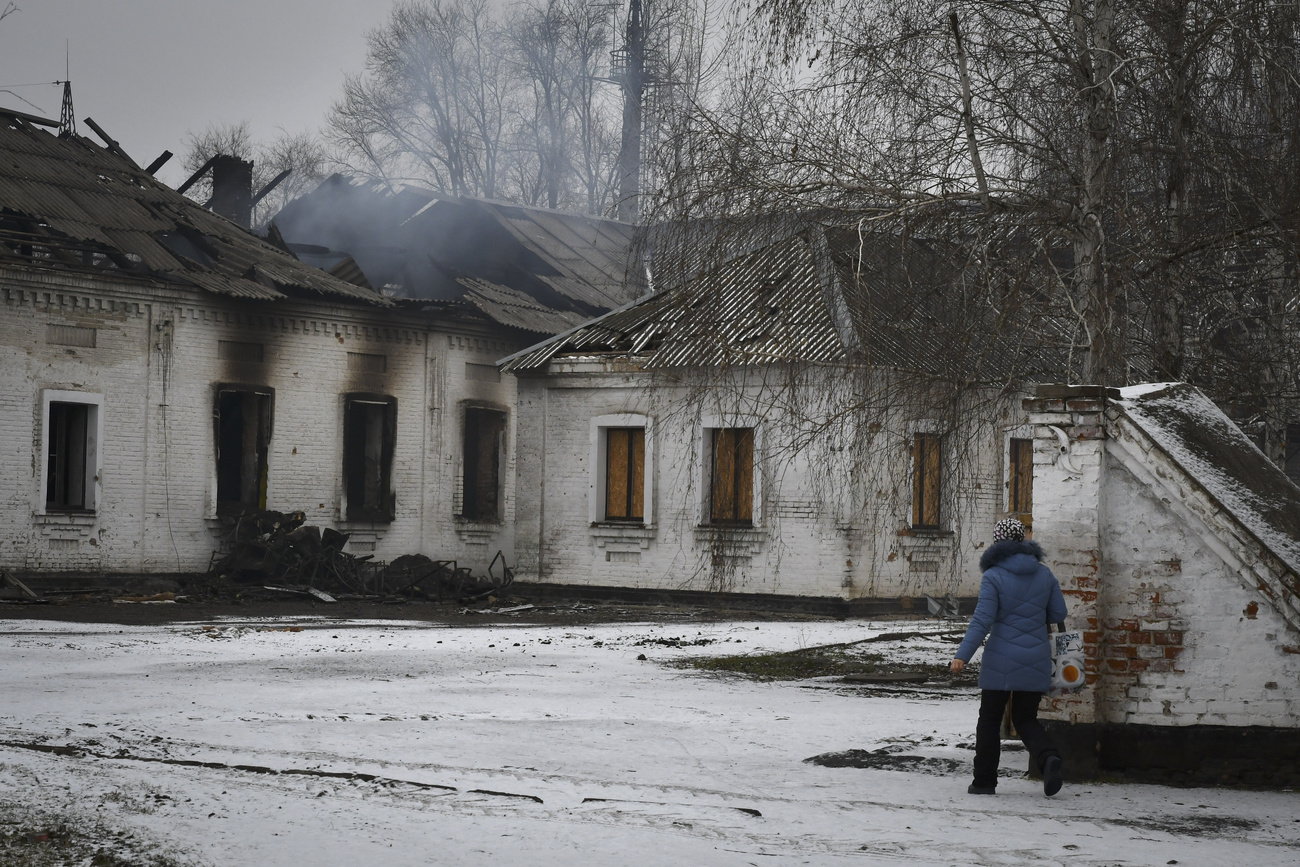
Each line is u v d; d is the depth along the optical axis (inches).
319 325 1225.4
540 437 1175.0
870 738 414.0
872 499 576.4
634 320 1159.0
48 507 1058.1
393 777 331.6
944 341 508.4
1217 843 278.1
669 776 343.9
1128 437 361.1
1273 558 345.4
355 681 540.1
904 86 520.4
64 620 816.9
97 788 311.0
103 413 1086.4
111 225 1143.6
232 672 559.8
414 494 1291.8
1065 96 509.0
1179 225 506.9
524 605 1083.9
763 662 660.1
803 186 527.8
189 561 1133.7
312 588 1100.5
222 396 1180.5
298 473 1208.2
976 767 333.7
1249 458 398.0
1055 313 498.3
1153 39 506.6
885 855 259.4
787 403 574.9
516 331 1375.5
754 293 591.2
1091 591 361.4
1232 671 350.9
